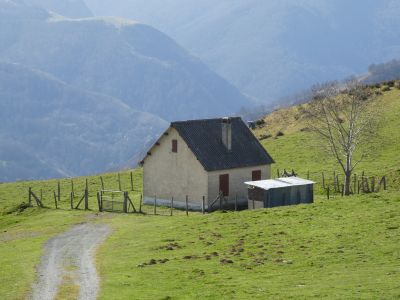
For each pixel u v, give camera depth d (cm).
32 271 4966
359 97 10519
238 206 8481
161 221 7100
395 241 5031
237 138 8944
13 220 8262
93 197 9738
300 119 14138
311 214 6319
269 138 13225
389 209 6128
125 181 11125
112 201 8262
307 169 10369
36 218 8131
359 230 5469
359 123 10275
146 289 4128
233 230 6003
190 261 4934
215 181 8419
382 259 4606
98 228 7019
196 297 3872
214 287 4109
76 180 11788
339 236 5350
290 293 3838
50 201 9719
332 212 6284
